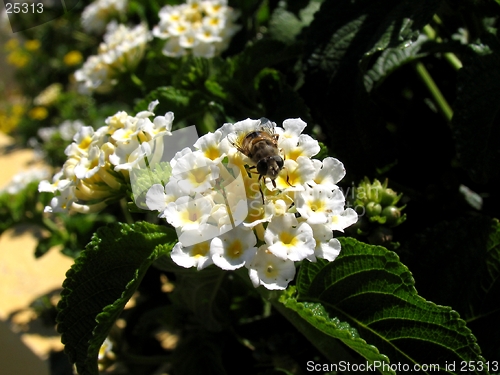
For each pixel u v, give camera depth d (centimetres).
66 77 51
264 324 15
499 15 13
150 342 18
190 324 16
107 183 10
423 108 16
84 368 10
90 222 19
